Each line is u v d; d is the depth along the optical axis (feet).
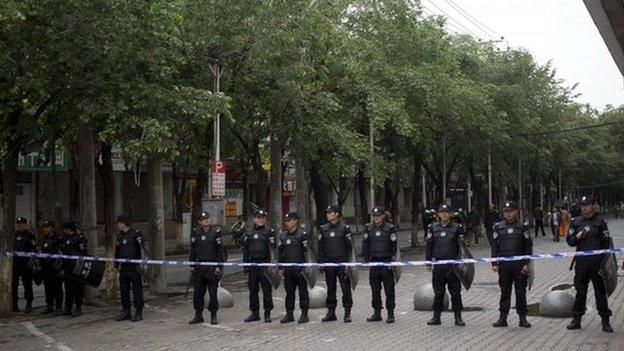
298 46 59.98
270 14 56.34
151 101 42.96
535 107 122.42
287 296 40.50
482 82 103.81
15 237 47.19
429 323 38.24
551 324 37.40
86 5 39.32
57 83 41.86
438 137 105.09
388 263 38.99
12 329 40.24
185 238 116.78
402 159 108.58
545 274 65.10
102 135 40.32
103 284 61.72
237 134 70.08
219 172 56.34
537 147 130.93
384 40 79.41
